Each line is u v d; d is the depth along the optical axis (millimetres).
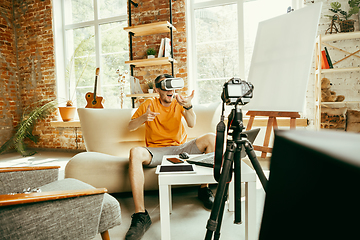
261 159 2883
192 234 1393
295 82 1949
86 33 4402
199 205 1811
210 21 3576
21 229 760
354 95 2785
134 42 3809
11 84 4672
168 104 1979
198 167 1302
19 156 4172
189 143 1806
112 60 4250
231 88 995
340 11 2689
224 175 984
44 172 1349
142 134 2271
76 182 1301
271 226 243
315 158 201
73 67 4488
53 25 4434
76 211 893
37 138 4602
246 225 1170
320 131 210
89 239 941
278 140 260
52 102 4340
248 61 3438
